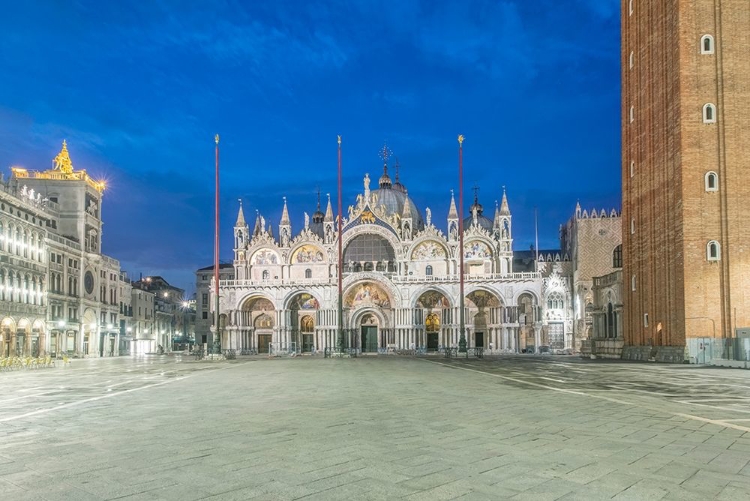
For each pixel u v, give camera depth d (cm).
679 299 6125
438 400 2508
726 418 1955
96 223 11975
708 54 6203
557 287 12194
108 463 1270
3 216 8400
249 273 12738
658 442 1509
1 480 1130
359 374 4422
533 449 1409
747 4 6219
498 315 11819
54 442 1525
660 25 6712
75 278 10969
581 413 2070
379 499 1005
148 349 15562
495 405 2317
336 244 12512
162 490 1059
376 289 12238
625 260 7475
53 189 11281
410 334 11762
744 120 6116
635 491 1052
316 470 1201
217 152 8062
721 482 1116
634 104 7356
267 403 2419
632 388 3111
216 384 3506
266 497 1016
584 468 1218
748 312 5906
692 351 5884
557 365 5850
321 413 2078
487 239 12206
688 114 6150
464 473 1175
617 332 8056
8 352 8488
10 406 2384
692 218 6044
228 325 12356
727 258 5956
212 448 1428
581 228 11950
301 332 12756
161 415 2053
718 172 6078
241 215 12950
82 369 5925
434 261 12275
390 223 12362
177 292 19288
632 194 7375
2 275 8400
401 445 1458
